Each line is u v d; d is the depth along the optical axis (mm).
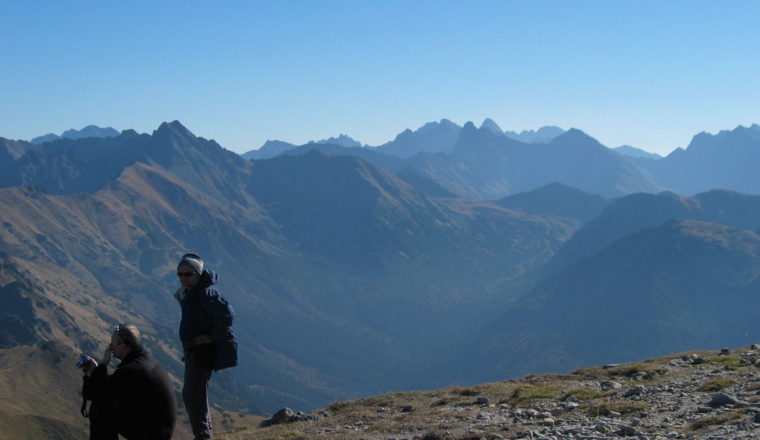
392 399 28750
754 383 21156
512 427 18188
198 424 14422
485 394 27078
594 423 17906
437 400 26859
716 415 16859
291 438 21562
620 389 24078
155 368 12734
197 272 14719
